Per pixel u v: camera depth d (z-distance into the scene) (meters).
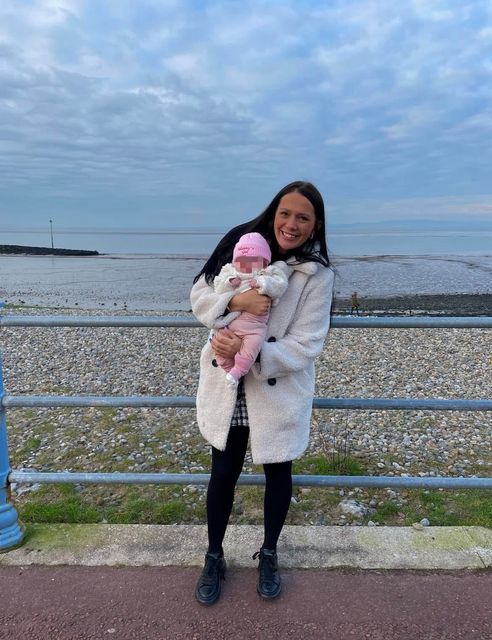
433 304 21.61
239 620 2.20
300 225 2.16
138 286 32.28
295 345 2.15
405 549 2.67
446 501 3.64
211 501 2.37
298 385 2.28
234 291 2.10
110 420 5.76
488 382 8.28
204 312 2.16
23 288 31.06
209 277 2.32
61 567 2.54
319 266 2.23
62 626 2.17
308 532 2.81
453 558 2.60
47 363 9.45
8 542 2.67
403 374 8.75
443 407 2.65
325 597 2.34
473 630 2.15
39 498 3.79
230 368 2.12
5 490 2.74
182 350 10.55
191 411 6.00
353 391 7.80
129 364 9.34
